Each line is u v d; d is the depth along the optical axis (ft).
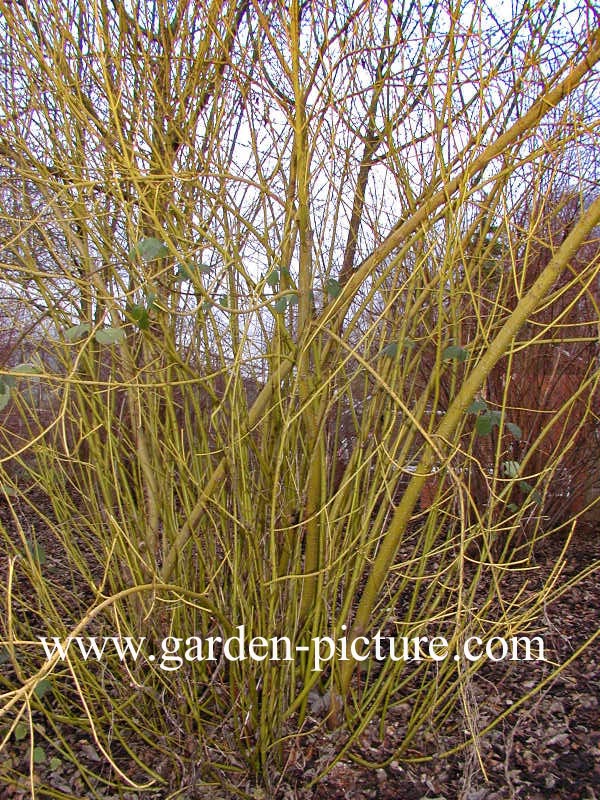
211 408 7.18
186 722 5.99
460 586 5.08
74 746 6.50
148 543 6.72
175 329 6.65
